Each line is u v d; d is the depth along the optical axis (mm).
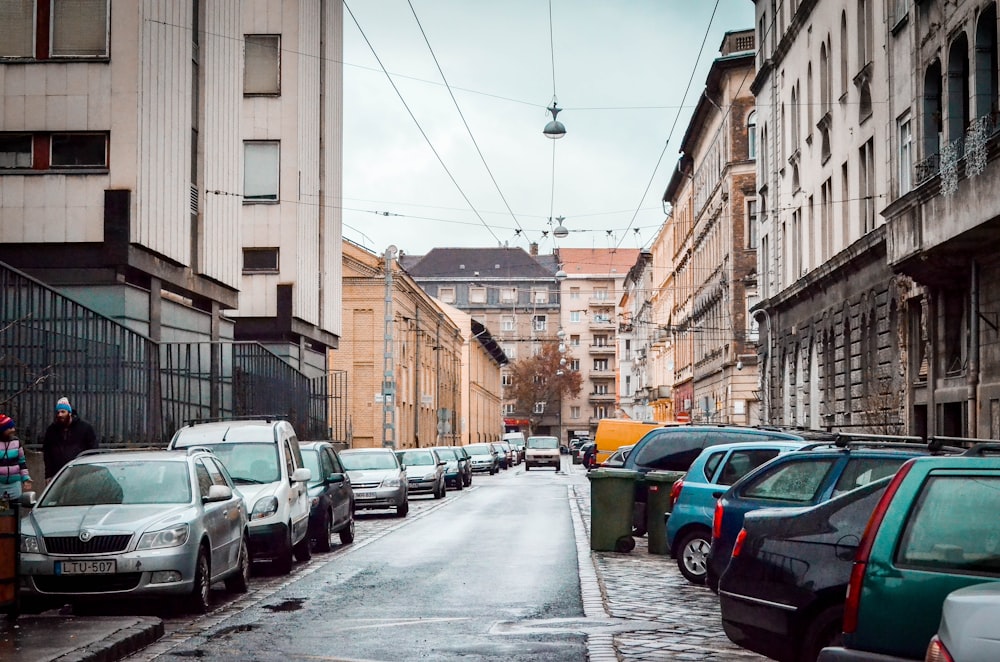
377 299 62531
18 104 27484
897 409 30062
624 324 131250
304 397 41781
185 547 13164
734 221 58000
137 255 27828
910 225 25703
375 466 32188
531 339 153250
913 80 27250
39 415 20812
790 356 44031
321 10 47281
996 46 23203
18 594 11898
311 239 45562
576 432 153750
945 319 27375
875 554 6977
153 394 25891
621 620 12492
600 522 20469
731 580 9109
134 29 27547
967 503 6879
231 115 35469
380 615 13078
